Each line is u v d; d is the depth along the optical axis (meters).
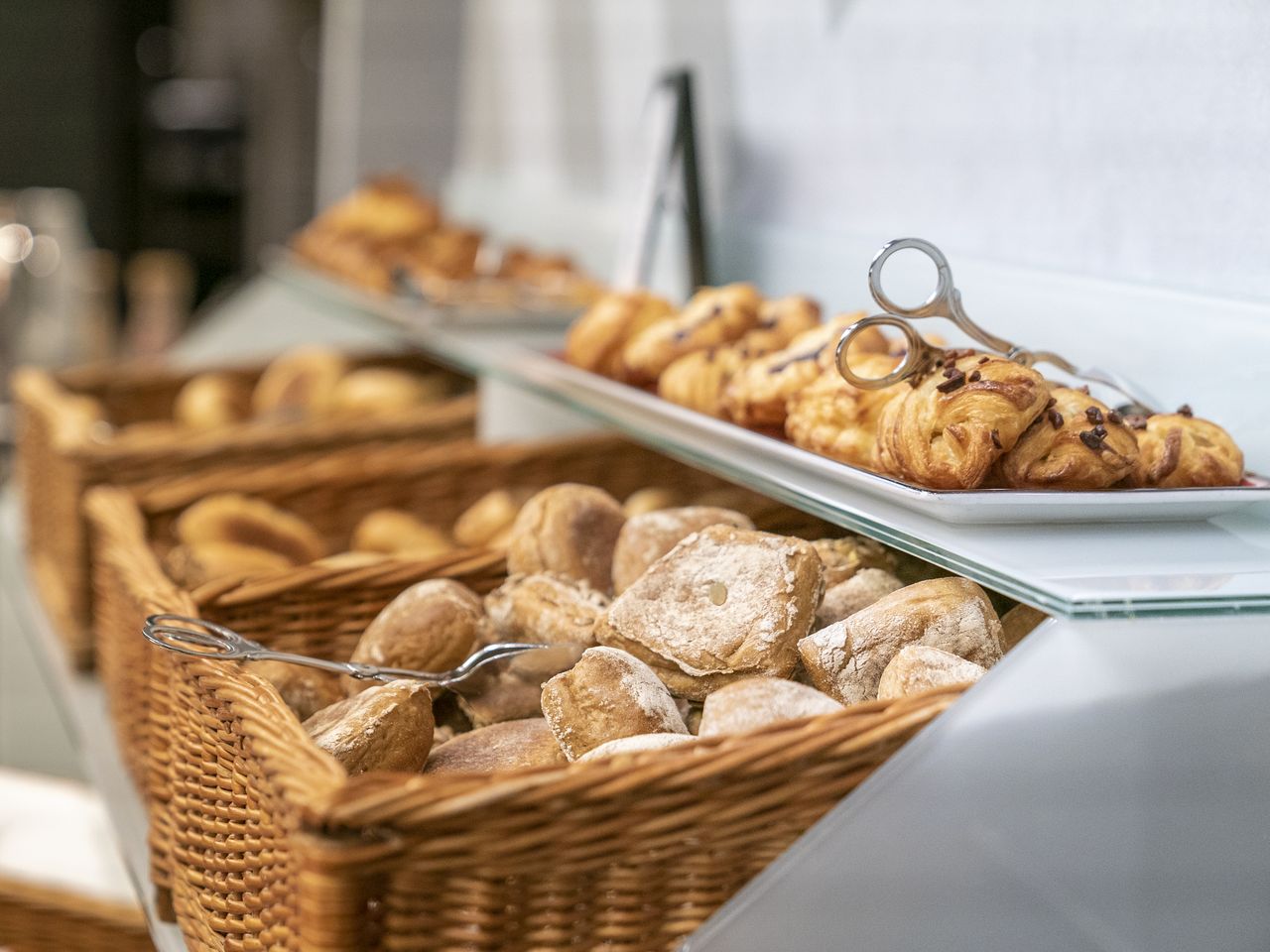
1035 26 1.17
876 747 0.64
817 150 1.52
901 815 0.63
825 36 1.49
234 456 1.53
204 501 1.39
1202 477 0.80
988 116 1.23
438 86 3.06
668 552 0.87
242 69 5.14
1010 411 0.77
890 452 0.81
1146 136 1.06
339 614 1.05
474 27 2.85
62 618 1.45
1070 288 1.08
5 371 2.82
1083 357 1.07
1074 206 1.13
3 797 1.49
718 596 0.81
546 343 1.59
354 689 0.91
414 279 1.87
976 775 0.63
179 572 1.22
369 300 1.93
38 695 1.67
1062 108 1.14
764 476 0.92
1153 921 0.65
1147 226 1.06
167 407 2.04
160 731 0.93
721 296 1.23
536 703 0.86
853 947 0.64
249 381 2.09
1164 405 1.00
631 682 0.76
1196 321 0.97
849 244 1.40
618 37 2.08
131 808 1.06
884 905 0.63
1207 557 0.71
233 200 5.24
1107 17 1.09
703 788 0.62
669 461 1.42
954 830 0.63
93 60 5.21
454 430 1.65
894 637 0.76
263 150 5.12
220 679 0.78
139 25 5.23
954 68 1.28
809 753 0.63
